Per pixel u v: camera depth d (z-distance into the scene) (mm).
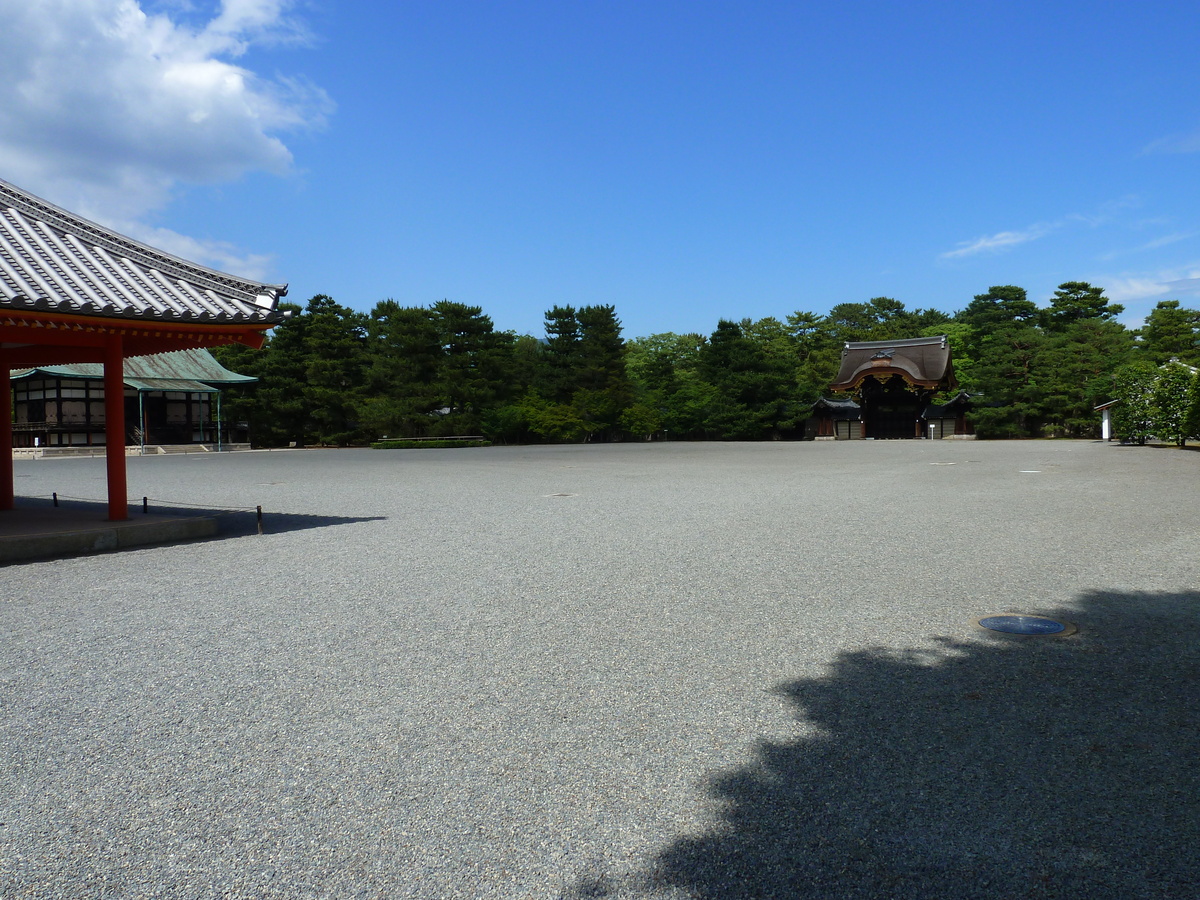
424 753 3066
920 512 10312
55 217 9516
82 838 2492
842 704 3506
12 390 39688
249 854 2381
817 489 14031
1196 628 4617
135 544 8742
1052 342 49156
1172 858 2287
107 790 2809
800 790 2719
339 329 46375
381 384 46375
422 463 25266
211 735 3277
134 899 2168
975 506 10906
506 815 2586
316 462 26922
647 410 53969
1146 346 52250
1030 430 51000
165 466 25172
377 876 2254
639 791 2732
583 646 4457
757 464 22375
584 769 2906
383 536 8984
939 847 2359
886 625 4797
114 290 8734
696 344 75250
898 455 27047
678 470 20031
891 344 56969
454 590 5996
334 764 2980
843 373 56719
